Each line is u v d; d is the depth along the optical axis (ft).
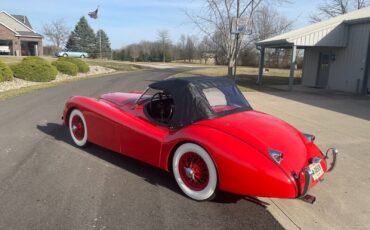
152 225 11.05
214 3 77.30
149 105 15.26
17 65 56.08
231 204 12.73
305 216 12.10
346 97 46.24
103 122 16.40
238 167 11.42
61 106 32.53
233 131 12.25
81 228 10.73
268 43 60.85
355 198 13.62
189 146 12.64
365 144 21.49
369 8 69.72
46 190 13.34
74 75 71.82
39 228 10.64
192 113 13.26
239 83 65.87
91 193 13.20
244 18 51.19
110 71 95.25
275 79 79.41
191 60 212.84
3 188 13.42
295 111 33.45
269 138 12.20
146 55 212.02
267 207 12.62
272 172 11.07
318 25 58.59
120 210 11.95
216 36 93.25
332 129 25.55
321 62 61.46
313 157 12.40
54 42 245.86
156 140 13.91
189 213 11.94
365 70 51.24
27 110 30.17
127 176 14.98
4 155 17.33
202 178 12.57
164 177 14.96
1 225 10.74
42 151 18.07
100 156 17.44
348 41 55.16
